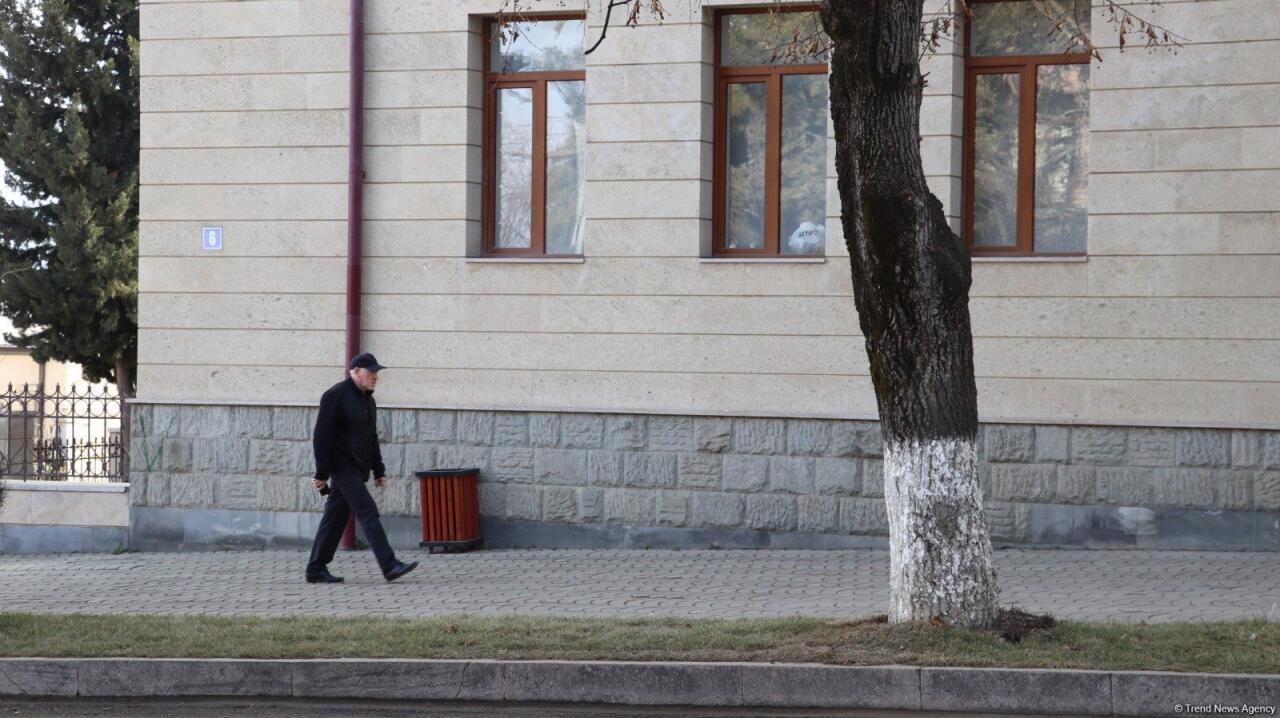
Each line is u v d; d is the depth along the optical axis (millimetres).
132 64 40781
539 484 22469
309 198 23297
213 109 23672
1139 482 20125
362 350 23094
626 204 22047
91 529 24328
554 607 16828
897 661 12508
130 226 40188
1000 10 21172
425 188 22875
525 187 23109
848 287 21203
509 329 22562
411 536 22984
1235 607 15469
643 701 12750
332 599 17984
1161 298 20000
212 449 23750
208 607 17516
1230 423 19719
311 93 23250
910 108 13320
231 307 23641
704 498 21797
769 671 12531
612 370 22156
